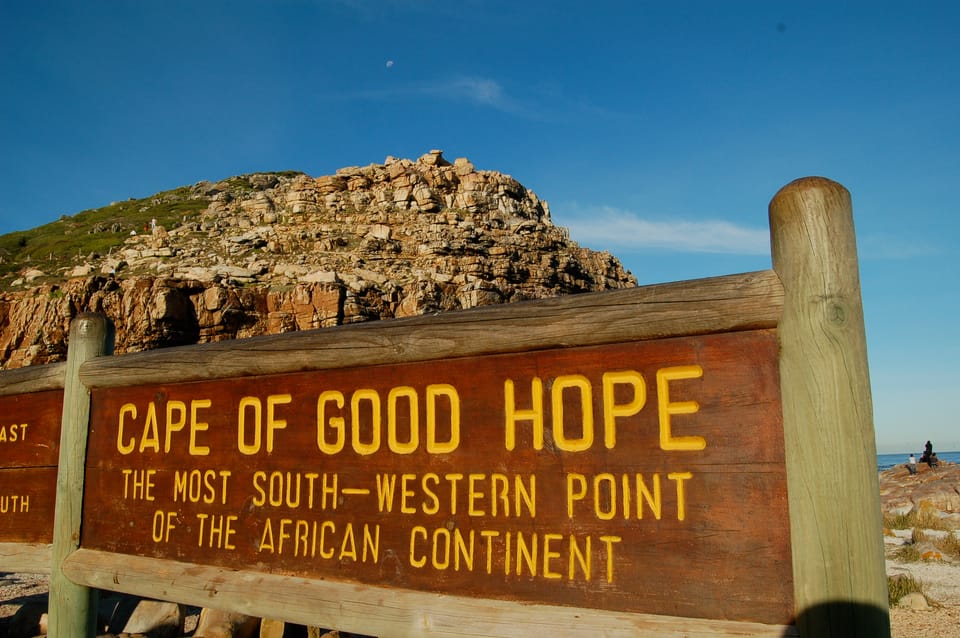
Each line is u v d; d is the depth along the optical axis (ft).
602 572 7.02
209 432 10.19
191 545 10.07
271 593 8.95
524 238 164.25
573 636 6.91
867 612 5.79
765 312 6.42
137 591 10.32
